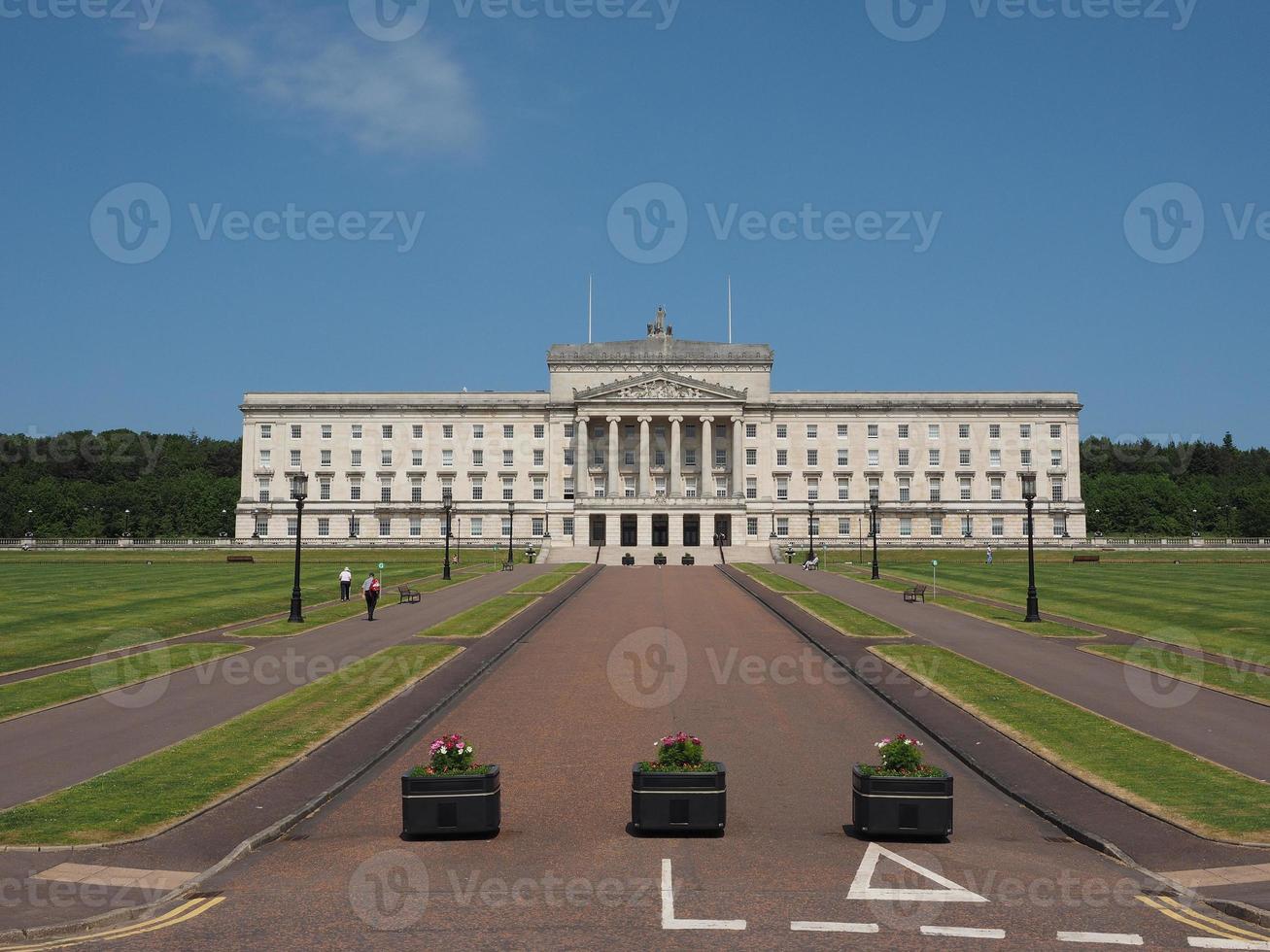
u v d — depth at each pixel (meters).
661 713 34.56
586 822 22.73
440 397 166.38
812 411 165.75
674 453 159.50
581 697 37.38
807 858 20.27
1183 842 21.28
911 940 16.14
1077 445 165.50
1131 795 24.56
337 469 166.25
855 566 112.88
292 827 22.70
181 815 22.92
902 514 164.62
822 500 165.38
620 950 15.71
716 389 159.62
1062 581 88.12
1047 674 41.06
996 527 164.88
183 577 91.88
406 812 21.58
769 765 28.03
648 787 21.75
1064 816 23.12
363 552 140.88
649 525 160.38
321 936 16.28
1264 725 32.22
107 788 25.08
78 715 33.75
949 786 21.41
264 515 165.62
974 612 63.06
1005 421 165.75
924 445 165.62
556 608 67.00
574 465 164.38
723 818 21.80
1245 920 17.17
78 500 199.50
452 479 165.62
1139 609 64.00
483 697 37.38
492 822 21.69
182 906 17.80
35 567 108.25
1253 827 22.09
